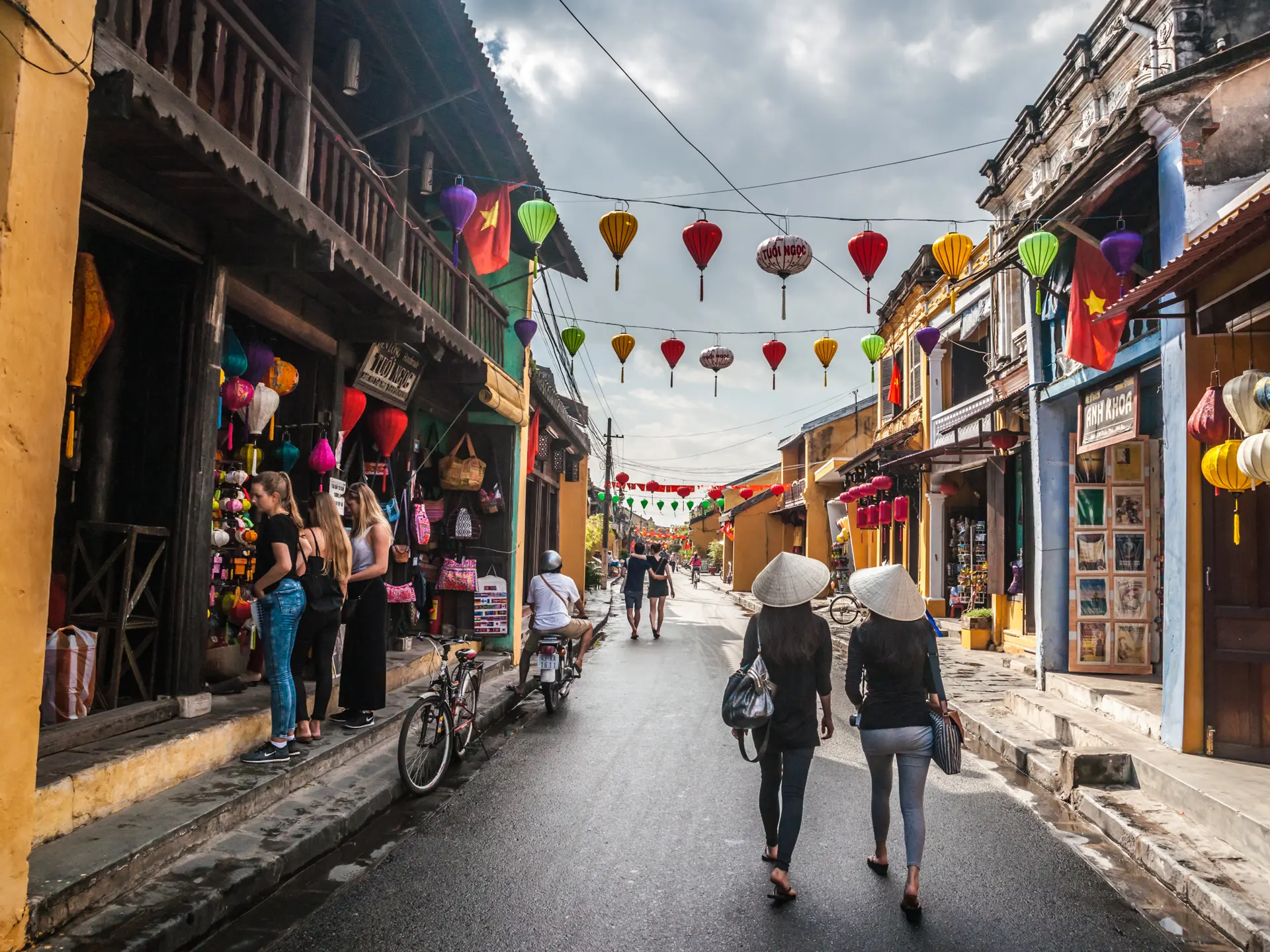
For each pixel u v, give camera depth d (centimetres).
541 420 1733
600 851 488
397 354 874
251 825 481
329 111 631
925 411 1847
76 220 365
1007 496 1446
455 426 1273
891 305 2164
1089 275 826
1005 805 605
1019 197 1484
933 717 439
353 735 641
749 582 3544
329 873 450
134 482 569
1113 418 841
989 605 1598
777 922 396
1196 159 670
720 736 789
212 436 584
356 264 620
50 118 348
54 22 348
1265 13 1020
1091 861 491
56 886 353
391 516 901
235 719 563
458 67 742
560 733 798
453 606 1202
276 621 564
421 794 594
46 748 453
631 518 6881
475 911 405
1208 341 649
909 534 2017
